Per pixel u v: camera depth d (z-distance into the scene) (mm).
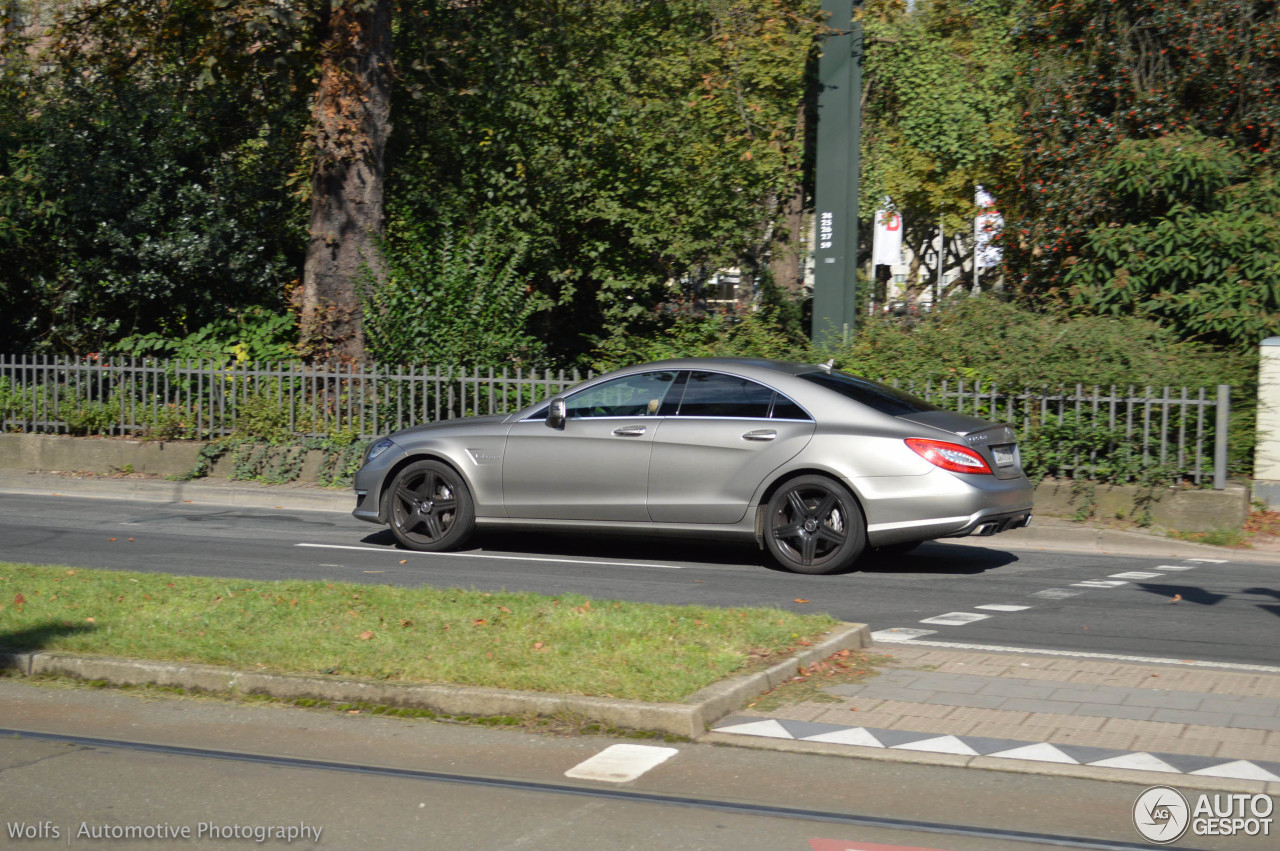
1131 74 17156
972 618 8062
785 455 9617
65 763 5043
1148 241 14961
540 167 20109
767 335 15281
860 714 5637
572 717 5484
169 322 20312
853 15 16453
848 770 4949
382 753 5180
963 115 30000
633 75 22156
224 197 19859
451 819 4438
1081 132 17469
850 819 4438
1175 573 10000
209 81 15594
